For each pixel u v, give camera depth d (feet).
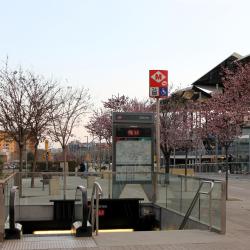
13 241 30.63
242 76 96.84
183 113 116.57
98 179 54.19
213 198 35.04
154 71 64.34
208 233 33.81
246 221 41.42
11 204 32.09
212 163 164.86
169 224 48.11
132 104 147.74
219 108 94.07
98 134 169.78
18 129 89.92
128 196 55.11
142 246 28.89
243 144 159.53
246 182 100.94
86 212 32.73
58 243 29.84
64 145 132.16
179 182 44.88
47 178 53.06
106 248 28.27
